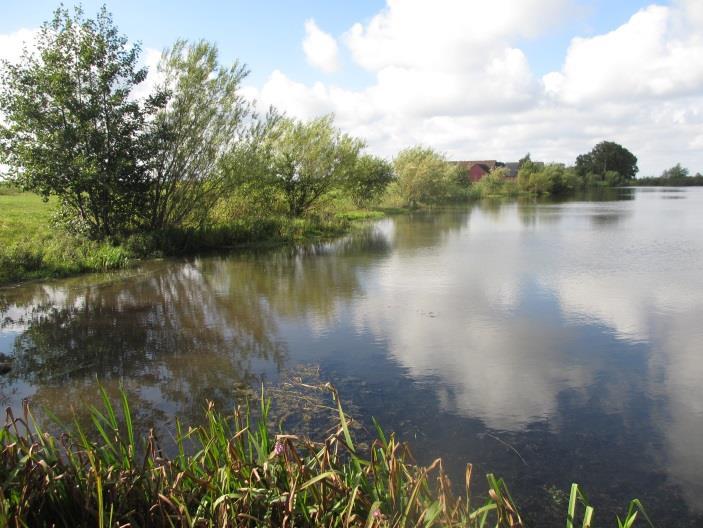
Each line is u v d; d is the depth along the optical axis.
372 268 13.22
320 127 24.06
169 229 16.22
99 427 3.22
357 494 2.71
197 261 14.48
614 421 4.91
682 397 5.45
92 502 2.83
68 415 5.02
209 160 16.97
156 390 5.61
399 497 2.82
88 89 13.73
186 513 2.66
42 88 13.18
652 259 14.34
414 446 4.43
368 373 6.08
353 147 25.91
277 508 2.75
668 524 3.46
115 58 14.12
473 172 81.75
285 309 9.04
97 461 2.92
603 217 29.95
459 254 15.62
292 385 5.73
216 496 2.87
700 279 11.48
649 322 8.16
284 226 20.19
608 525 3.44
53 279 11.70
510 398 5.41
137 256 14.64
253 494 2.76
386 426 4.78
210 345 7.11
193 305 9.34
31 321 8.30
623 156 104.88
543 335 7.52
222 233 17.95
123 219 15.28
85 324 8.12
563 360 6.52
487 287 10.80
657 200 51.03
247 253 16.12
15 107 13.03
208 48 16.25
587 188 89.94
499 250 16.42
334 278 11.90
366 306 9.25
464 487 3.83
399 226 25.34
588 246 17.19
